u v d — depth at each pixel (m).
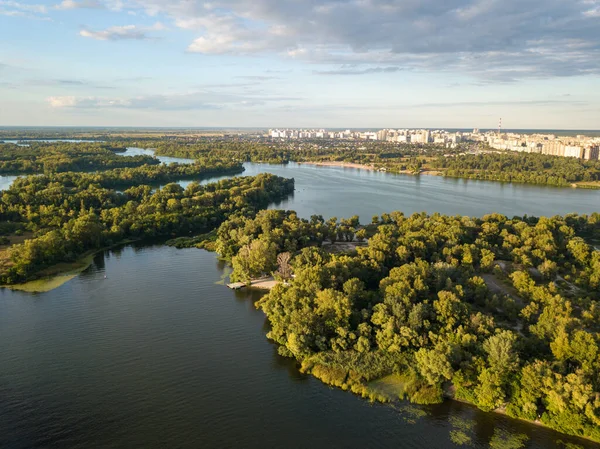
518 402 95.00
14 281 175.75
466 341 107.69
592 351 95.75
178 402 104.06
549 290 141.00
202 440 92.31
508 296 136.88
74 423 97.12
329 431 94.19
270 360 121.38
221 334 135.50
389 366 112.00
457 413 97.94
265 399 104.94
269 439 92.31
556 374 93.06
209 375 114.44
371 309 127.06
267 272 178.38
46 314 148.50
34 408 101.69
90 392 107.50
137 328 138.88
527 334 120.12
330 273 144.12
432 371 103.50
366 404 102.12
